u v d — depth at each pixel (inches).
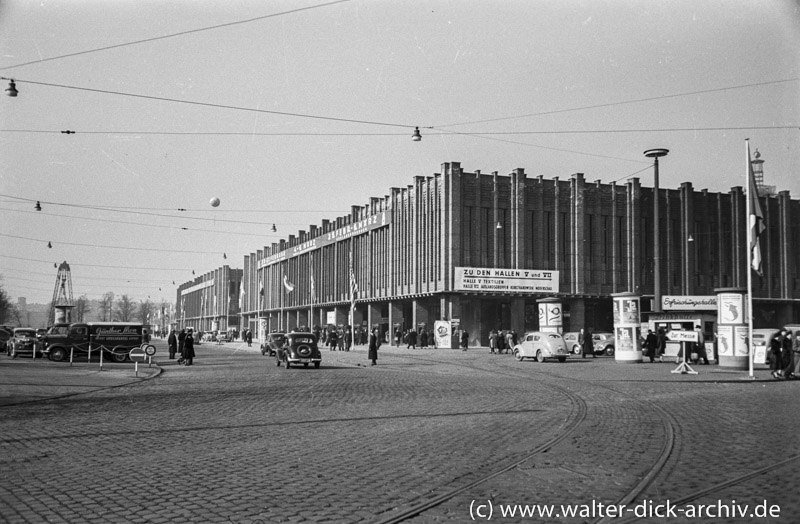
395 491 297.3
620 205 2455.7
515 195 2304.4
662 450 392.2
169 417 546.9
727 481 315.6
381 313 2812.5
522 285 2271.2
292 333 1282.0
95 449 402.0
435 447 402.9
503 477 323.9
